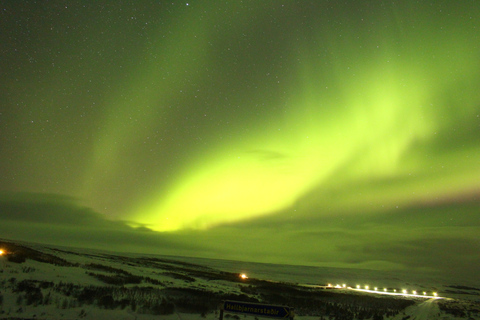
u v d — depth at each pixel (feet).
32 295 46.57
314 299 112.57
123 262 193.77
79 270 90.63
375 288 281.54
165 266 231.09
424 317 87.40
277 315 34.78
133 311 50.16
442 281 529.04
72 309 45.03
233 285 138.82
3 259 77.77
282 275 358.02
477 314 104.94
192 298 72.18
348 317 72.90
